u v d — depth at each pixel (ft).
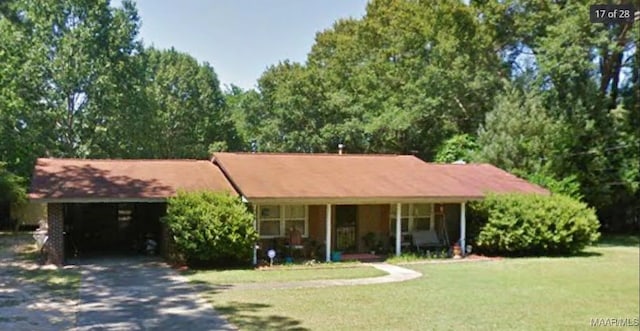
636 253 73.82
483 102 109.70
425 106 109.40
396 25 120.57
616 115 96.53
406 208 72.90
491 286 47.06
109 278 49.55
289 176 67.10
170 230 60.08
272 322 33.06
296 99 137.49
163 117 150.10
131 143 125.29
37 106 111.24
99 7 116.37
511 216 68.39
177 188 62.39
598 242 90.17
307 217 67.67
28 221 102.22
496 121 96.17
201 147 159.74
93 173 65.57
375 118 116.78
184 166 72.90
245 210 58.80
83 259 62.90
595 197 97.71
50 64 111.96
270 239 65.82
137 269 55.47
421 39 113.70
